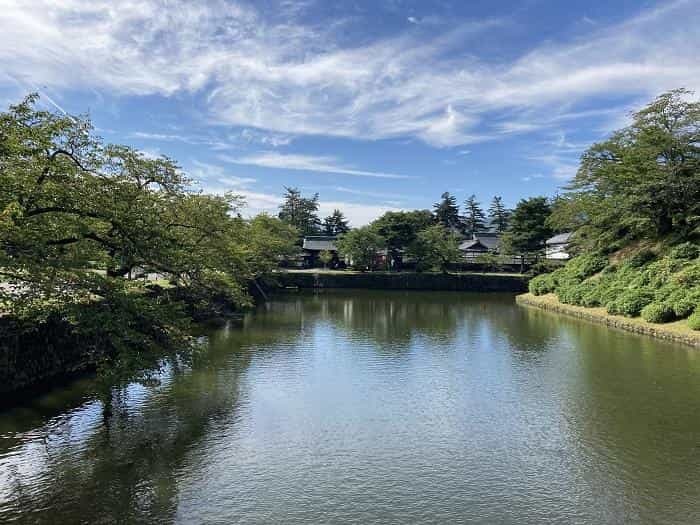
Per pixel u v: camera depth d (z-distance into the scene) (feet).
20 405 48.11
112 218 44.06
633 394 55.77
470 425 46.06
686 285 100.73
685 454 39.75
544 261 213.25
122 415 46.78
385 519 30.12
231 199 96.32
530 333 99.04
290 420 46.62
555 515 30.73
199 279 67.46
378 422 46.57
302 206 341.41
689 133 125.90
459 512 30.99
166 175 63.46
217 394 54.08
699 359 73.56
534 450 40.52
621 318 107.76
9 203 36.45
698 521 30.12
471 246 279.28
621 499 32.68
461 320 118.93
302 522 29.60
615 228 148.25
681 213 128.77
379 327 105.09
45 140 39.29
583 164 158.71
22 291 45.16
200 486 33.68
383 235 228.02
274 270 185.26
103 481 33.99
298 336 91.66
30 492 32.27
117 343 39.22
